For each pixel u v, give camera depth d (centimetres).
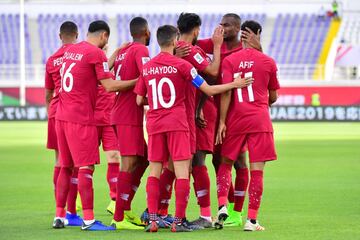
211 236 2942
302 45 16225
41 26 16600
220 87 3083
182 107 3070
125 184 3203
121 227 3197
